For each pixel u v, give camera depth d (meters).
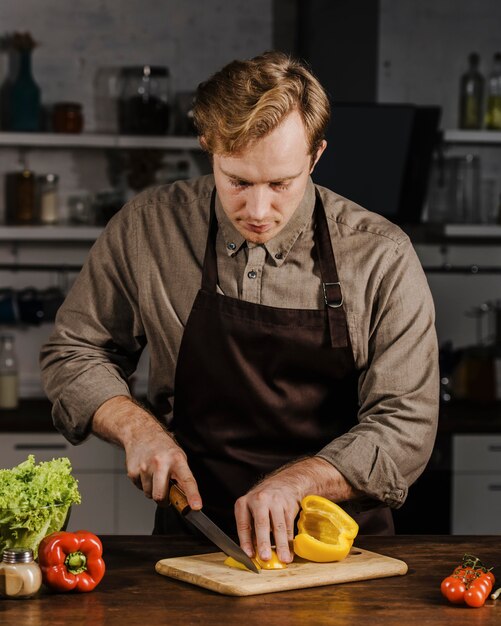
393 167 3.87
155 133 3.92
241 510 1.57
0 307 3.93
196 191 1.95
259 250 1.86
